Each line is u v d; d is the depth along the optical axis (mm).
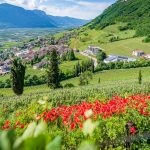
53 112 14984
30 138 771
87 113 1248
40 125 885
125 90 47562
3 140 739
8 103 40188
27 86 151750
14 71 67812
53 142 777
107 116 15539
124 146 11617
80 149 782
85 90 51562
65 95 43469
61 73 154875
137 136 11516
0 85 156875
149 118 15484
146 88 47688
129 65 163125
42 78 155500
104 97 41688
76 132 12305
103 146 9562
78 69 157750
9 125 15562
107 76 154000
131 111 16750
